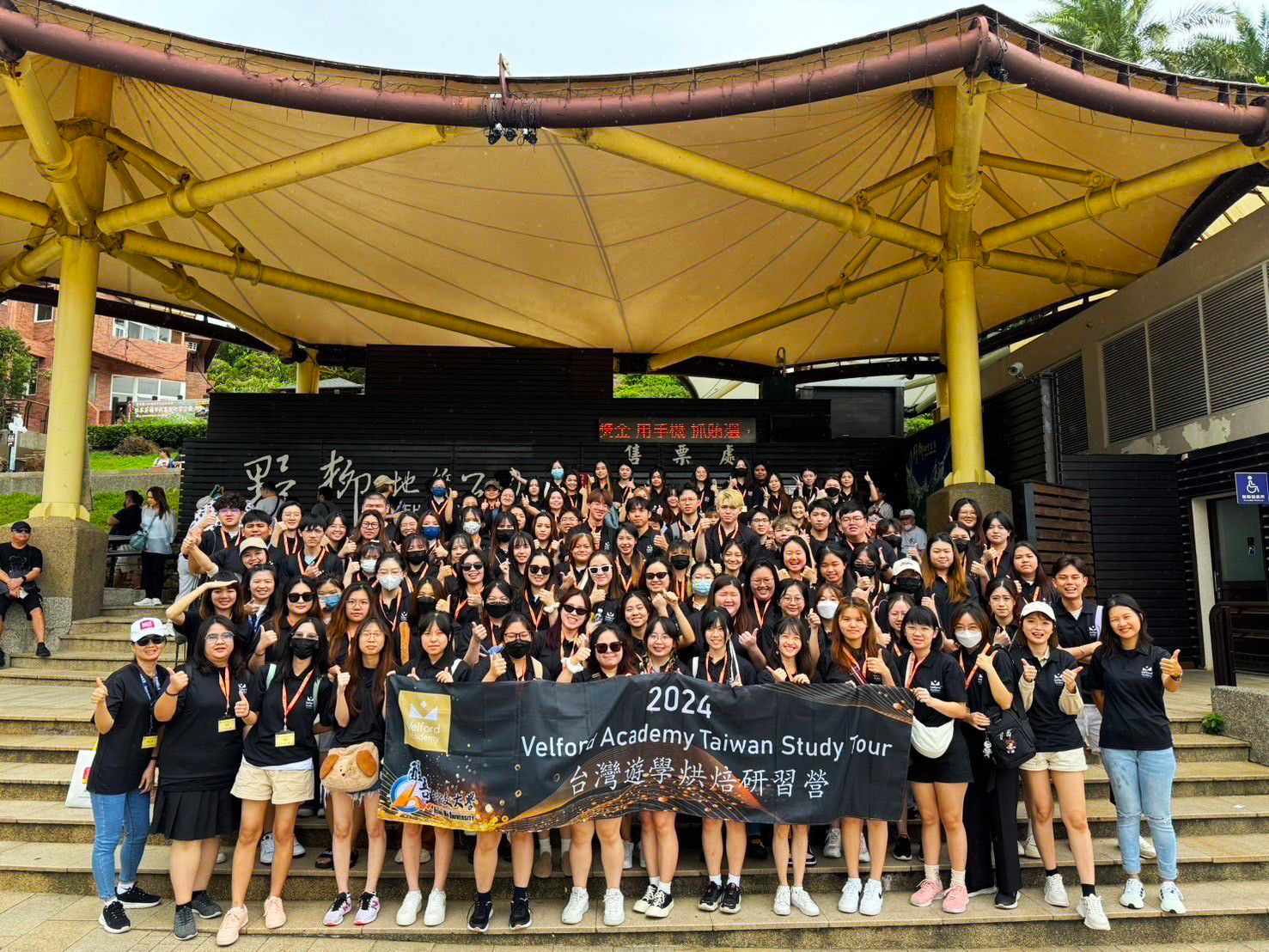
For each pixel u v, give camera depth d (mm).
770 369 19531
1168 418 12016
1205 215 12102
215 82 7793
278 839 5258
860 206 10352
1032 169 10586
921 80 8289
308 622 5344
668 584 6180
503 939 5152
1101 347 13430
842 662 5707
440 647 5590
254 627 5875
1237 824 6371
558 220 12586
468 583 6637
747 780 5402
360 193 12219
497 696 5395
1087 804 6582
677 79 8133
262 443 15297
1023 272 12234
